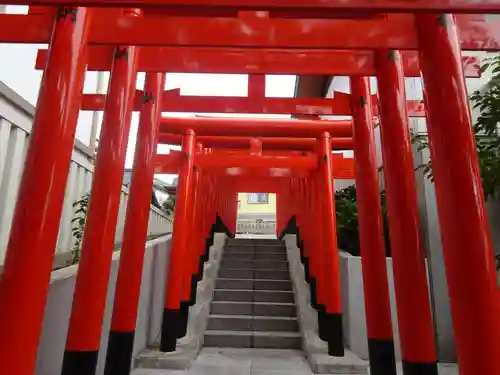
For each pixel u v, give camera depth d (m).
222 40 2.53
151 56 3.49
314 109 4.21
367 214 3.61
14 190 3.82
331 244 5.39
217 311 6.89
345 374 4.69
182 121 5.84
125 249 3.78
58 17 2.26
